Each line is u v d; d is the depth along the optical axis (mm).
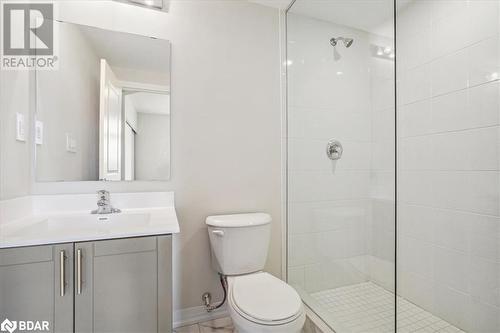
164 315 1067
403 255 1920
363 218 1606
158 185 1603
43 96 1403
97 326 976
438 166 1677
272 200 1902
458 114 1561
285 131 1929
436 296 1678
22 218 1243
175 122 1638
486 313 1405
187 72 1664
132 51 1562
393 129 1500
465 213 1517
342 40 1753
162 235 1071
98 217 1329
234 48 1783
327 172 1773
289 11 1888
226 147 1758
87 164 1481
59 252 936
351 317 1542
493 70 1392
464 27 1532
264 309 1078
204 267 1682
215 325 1607
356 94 1692
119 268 1006
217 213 1726
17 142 1250
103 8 1518
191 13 1678
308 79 1851
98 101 1507
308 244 1823
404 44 1920
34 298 908
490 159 1401
